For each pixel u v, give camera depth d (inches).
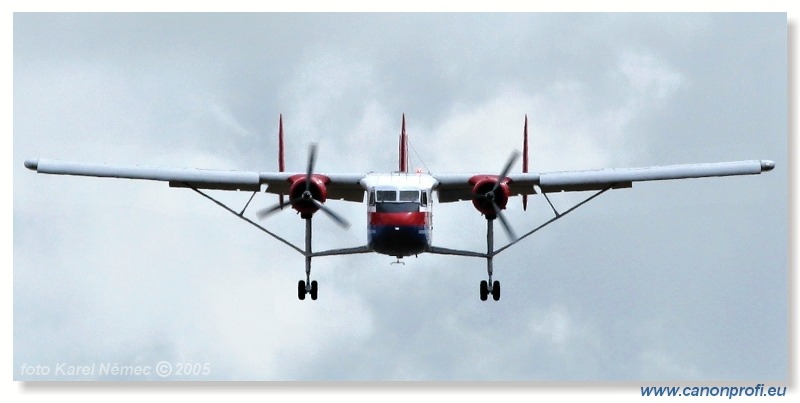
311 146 5944.9
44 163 6112.2
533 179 6205.7
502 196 6067.9
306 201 6048.2
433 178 6043.3
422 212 5812.0
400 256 5925.2
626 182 6230.3
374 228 5802.2
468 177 6161.4
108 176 6141.7
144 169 6166.3
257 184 6215.6
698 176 6136.8
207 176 6176.2
